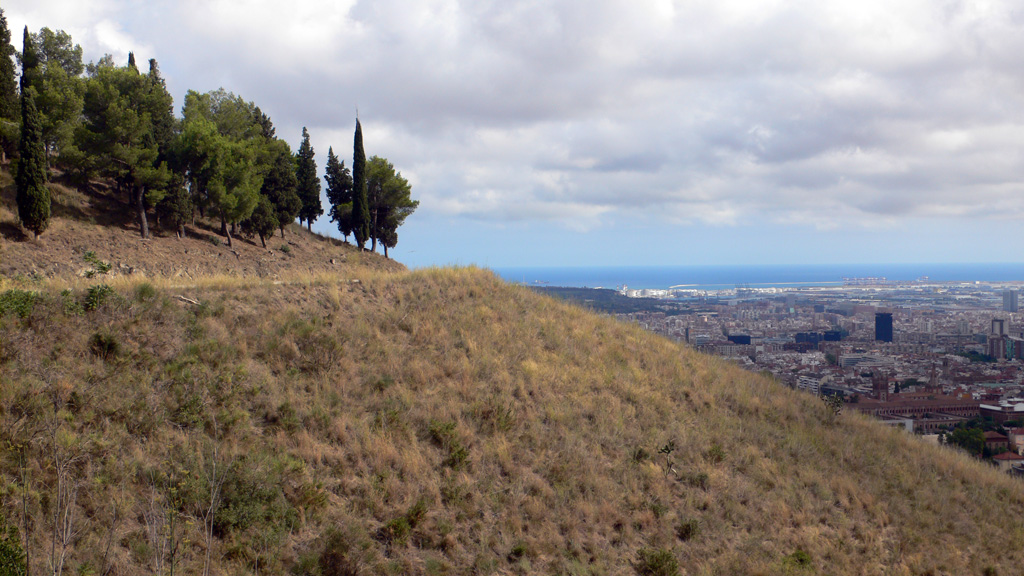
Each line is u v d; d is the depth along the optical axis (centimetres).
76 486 728
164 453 880
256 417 1039
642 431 1357
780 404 1752
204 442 921
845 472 1407
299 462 938
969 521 1277
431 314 1625
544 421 1294
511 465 1098
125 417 916
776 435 1520
